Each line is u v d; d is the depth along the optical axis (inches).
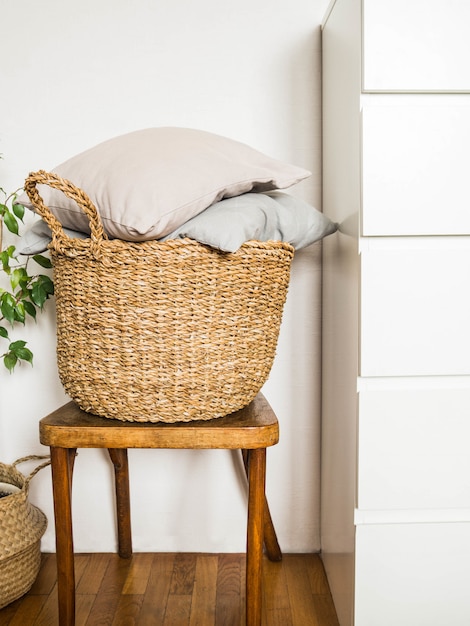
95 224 42.3
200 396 44.9
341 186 52.5
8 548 52.1
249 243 43.9
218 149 47.6
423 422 46.2
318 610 54.1
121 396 44.9
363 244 45.6
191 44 61.4
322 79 61.3
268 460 65.1
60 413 48.8
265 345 47.4
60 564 46.3
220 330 44.4
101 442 44.8
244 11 61.3
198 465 64.9
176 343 43.8
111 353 44.3
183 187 42.6
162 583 58.4
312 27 61.4
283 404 64.6
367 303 45.3
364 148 44.3
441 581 47.2
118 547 64.4
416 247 45.6
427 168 44.4
